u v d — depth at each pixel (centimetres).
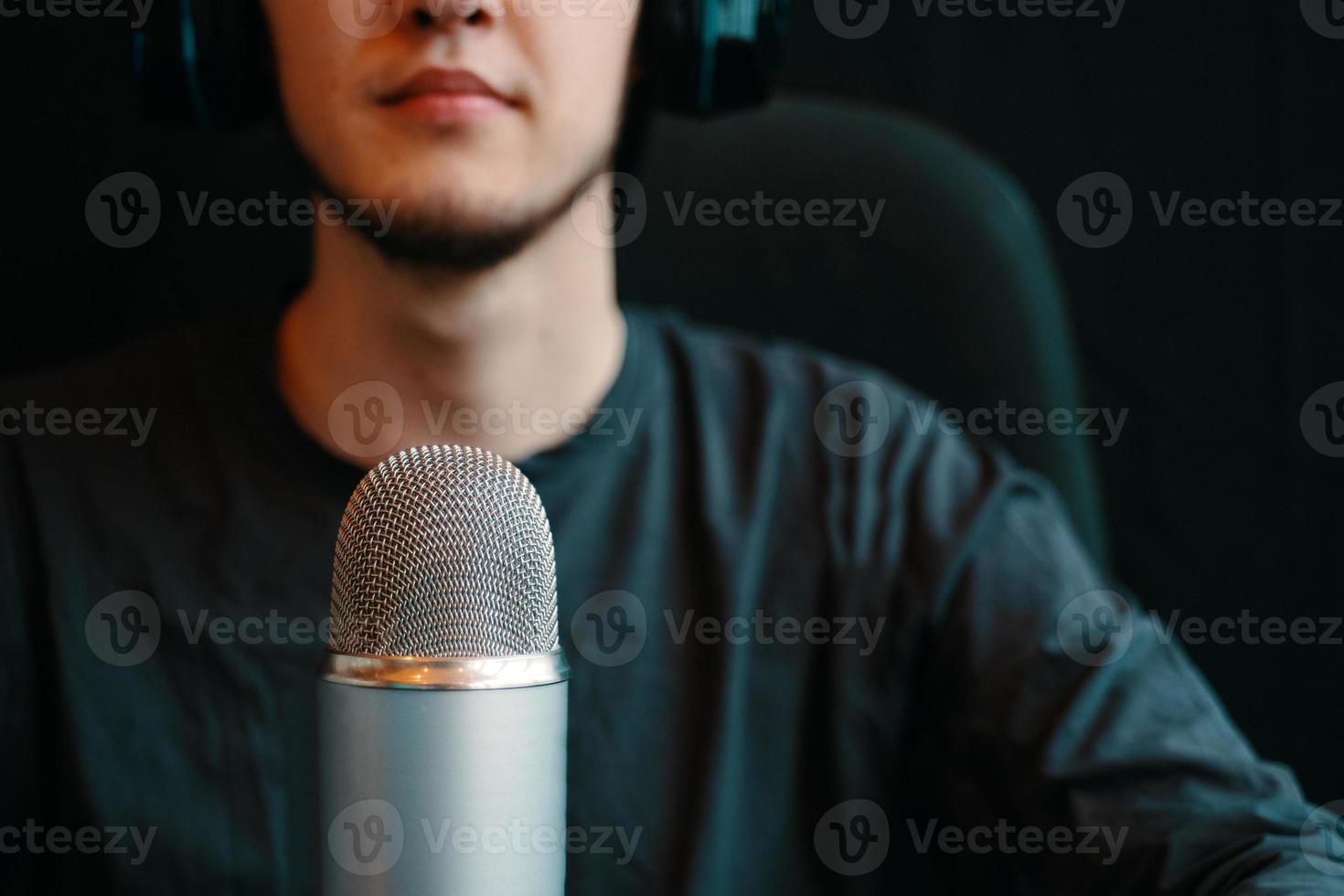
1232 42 164
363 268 93
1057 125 163
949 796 102
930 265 124
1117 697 98
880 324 124
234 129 106
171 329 122
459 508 54
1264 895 79
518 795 48
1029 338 123
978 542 106
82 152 153
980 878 101
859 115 128
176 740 96
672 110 105
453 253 87
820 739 101
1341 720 168
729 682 99
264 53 100
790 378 114
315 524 100
